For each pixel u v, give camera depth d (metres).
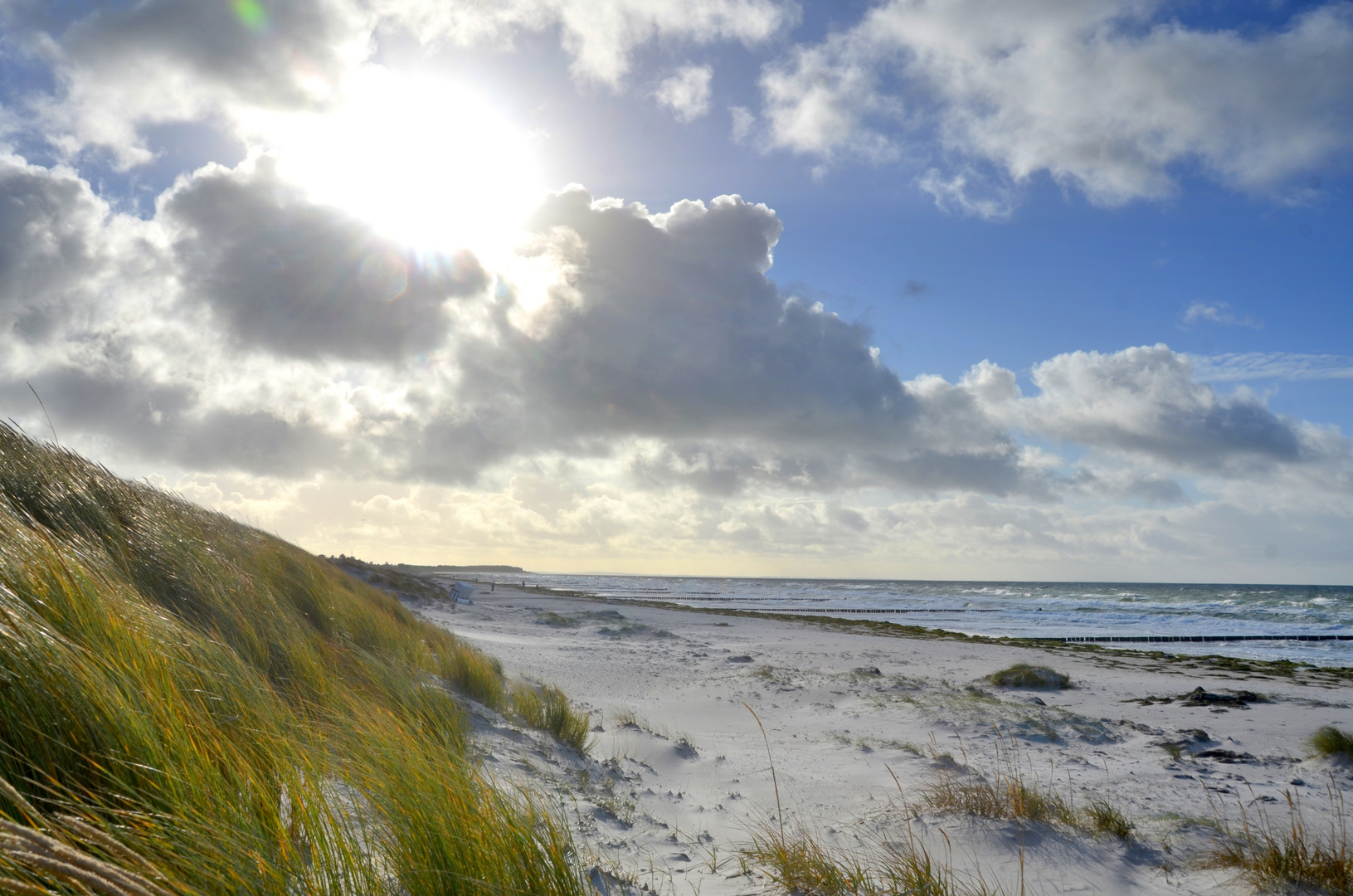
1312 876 4.45
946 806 5.95
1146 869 4.77
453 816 2.97
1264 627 46.66
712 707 12.92
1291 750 9.77
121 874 1.54
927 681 16.95
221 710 3.37
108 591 3.77
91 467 6.98
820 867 4.30
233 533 9.07
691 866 4.49
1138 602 80.06
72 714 2.46
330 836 2.70
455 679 8.45
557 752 6.85
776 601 86.62
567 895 2.91
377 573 33.78
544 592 84.69
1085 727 11.11
